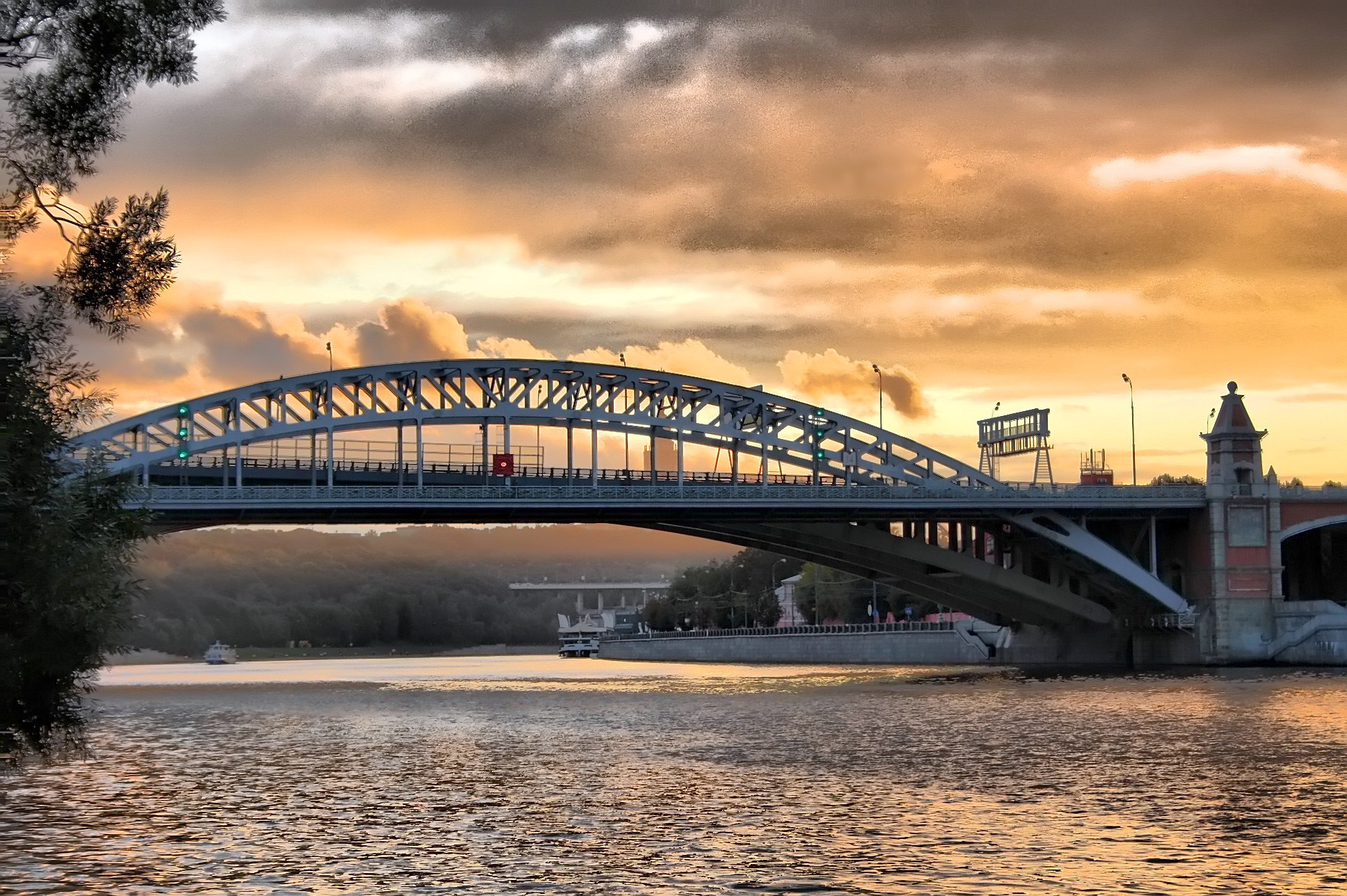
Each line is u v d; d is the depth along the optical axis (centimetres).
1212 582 15538
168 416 14038
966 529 16988
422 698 12338
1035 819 4631
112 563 3612
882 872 3800
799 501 14725
